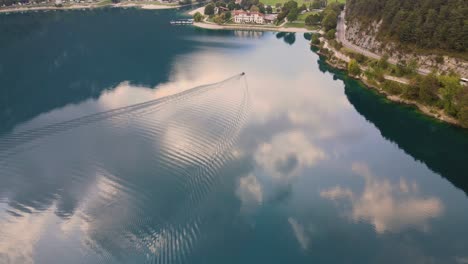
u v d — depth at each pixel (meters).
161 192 68.75
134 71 169.12
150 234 59.72
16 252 53.94
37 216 60.69
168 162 77.56
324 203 77.31
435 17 145.62
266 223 69.69
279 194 78.38
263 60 195.50
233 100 122.19
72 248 55.41
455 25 135.50
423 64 144.25
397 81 142.00
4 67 175.25
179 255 57.84
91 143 83.56
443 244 67.50
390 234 69.62
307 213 73.88
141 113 101.19
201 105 112.12
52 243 55.91
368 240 67.88
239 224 67.38
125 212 63.34
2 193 65.62
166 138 86.94
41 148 81.44
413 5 161.00
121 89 141.25
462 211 76.88
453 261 63.66
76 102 128.12
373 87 148.62
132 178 71.00
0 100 133.25
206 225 64.94
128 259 54.81
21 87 147.88
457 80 118.38
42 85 150.12
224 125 99.94
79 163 75.06
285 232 68.06
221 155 85.81
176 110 105.38
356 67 161.75
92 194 66.69
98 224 60.06
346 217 73.62
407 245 67.00
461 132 111.19
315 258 63.19
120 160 76.62
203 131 93.25
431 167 94.06
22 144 83.25
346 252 64.88
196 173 76.00
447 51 138.12
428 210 77.06
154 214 63.81
